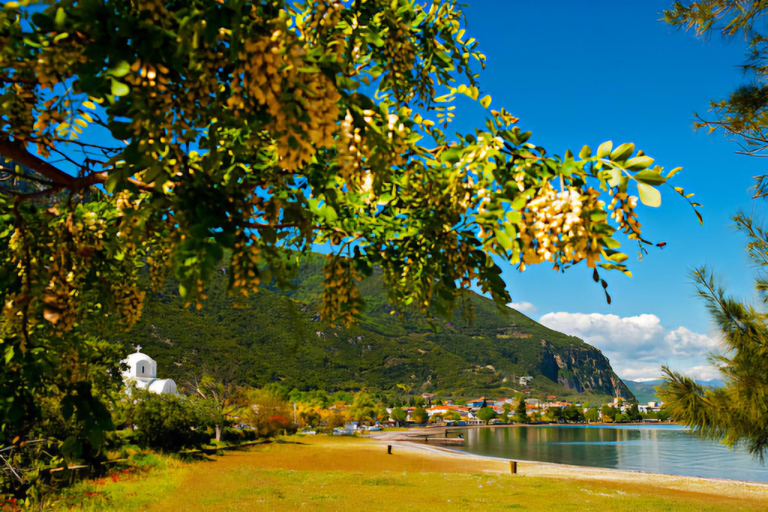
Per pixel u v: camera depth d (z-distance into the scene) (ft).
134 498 51.26
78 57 4.89
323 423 291.99
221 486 67.15
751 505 65.16
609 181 5.60
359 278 7.34
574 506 61.67
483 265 6.83
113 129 5.43
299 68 4.79
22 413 8.07
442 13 9.51
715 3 22.41
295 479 81.20
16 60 4.89
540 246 5.86
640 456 178.81
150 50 4.95
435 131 6.84
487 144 6.06
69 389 8.48
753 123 21.33
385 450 166.09
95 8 4.75
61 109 6.61
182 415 103.45
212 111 5.34
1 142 6.63
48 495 29.94
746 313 24.20
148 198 7.32
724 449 207.21
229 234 5.41
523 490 75.51
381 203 6.95
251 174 7.36
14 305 7.63
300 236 6.63
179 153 5.54
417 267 7.39
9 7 4.65
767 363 23.81
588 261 5.68
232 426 175.52
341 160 5.87
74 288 8.52
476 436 312.91
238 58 4.86
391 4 8.46
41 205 9.02
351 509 55.67
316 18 6.03
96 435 8.50
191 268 5.21
